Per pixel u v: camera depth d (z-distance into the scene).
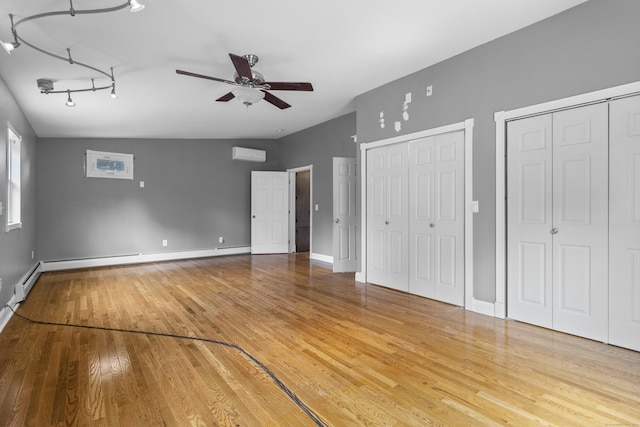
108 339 2.86
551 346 2.68
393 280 4.50
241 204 7.77
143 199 6.71
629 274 2.60
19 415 1.82
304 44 3.26
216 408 1.89
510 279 3.30
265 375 2.25
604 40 2.68
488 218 3.44
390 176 4.51
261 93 3.44
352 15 2.79
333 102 5.20
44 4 2.35
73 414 1.83
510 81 3.24
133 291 4.45
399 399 1.97
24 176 4.62
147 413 1.84
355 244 5.76
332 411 1.86
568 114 2.90
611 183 2.67
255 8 2.61
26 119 4.77
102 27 2.73
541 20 3.01
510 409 1.86
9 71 3.34
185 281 5.02
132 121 5.38
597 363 2.39
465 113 3.60
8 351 2.63
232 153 7.60
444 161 3.84
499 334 2.93
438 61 3.80
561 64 2.91
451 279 3.80
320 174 6.75
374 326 3.14
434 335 2.92
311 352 2.59
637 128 2.55
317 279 5.13
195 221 7.24
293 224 7.99
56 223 5.91
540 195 3.08
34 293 4.37
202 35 2.96
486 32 3.19
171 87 4.02
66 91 3.75
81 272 5.71
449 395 2.00
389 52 3.52
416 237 4.19
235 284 4.81
